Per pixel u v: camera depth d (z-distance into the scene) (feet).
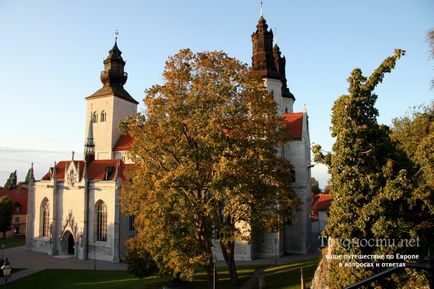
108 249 209.15
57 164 253.24
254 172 109.70
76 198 224.94
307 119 213.87
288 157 203.51
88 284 159.02
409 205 60.75
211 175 108.68
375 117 65.21
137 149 115.34
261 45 217.15
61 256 224.53
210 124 102.01
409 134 118.73
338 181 63.31
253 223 114.73
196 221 108.68
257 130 113.19
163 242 102.17
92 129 245.65
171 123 107.96
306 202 198.90
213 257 114.32
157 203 104.12
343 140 62.75
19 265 200.95
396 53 63.67
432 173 75.77
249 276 140.26
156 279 153.99
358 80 65.05
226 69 115.96
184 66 114.62
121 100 269.03
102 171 226.99
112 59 271.49
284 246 200.13
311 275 128.26
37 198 245.86
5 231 309.22
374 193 61.41
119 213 209.97
